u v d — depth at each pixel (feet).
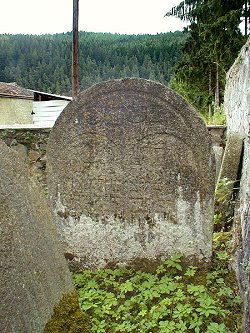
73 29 43.01
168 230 14.11
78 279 13.52
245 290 10.10
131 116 13.85
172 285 12.67
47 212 8.80
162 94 13.53
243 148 18.98
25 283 6.98
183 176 13.75
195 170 13.64
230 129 23.79
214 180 13.57
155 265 14.30
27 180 8.26
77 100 14.11
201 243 13.93
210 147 13.46
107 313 11.61
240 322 10.60
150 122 13.75
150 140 13.84
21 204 7.54
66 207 14.65
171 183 13.88
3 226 6.68
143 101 13.70
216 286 12.69
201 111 51.06
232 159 18.81
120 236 14.42
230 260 13.66
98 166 14.25
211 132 24.95
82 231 14.61
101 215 14.42
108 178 14.25
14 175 7.73
